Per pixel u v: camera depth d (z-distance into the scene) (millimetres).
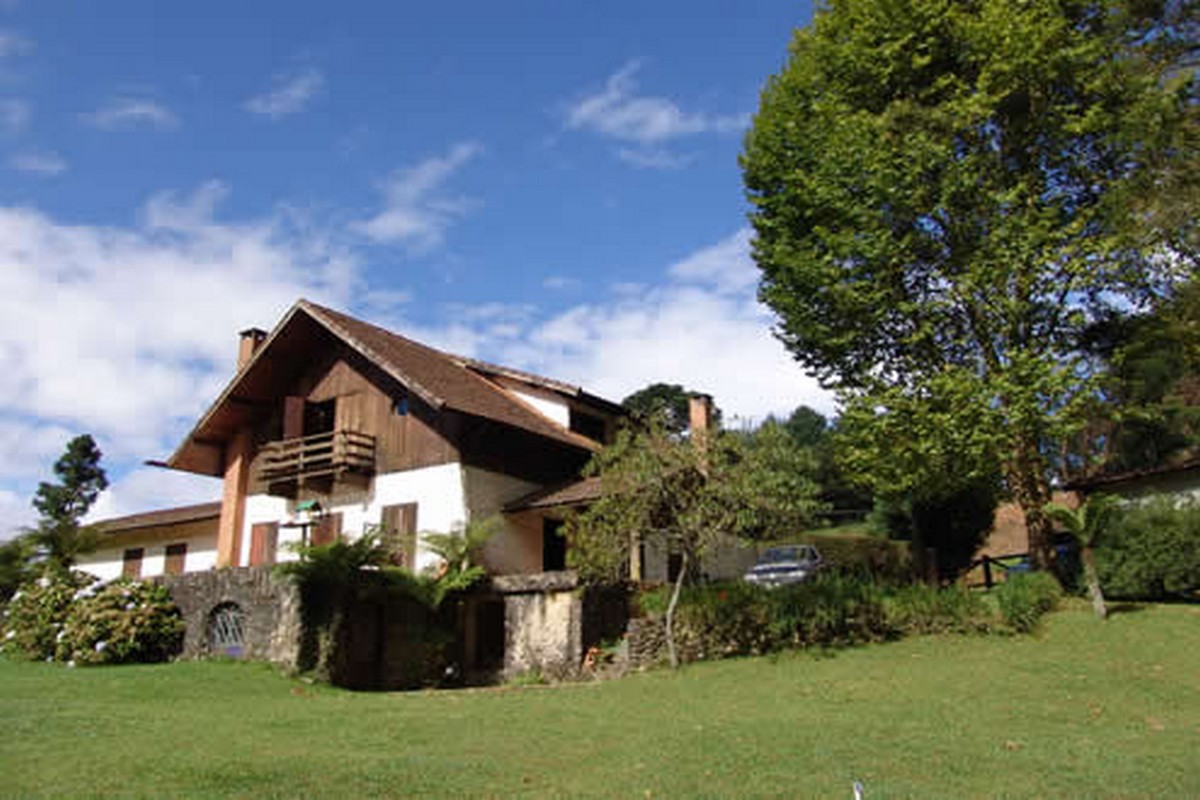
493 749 11227
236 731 12086
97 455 55094
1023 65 20734
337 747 11203
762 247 24906
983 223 21391
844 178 21844
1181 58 22703
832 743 11305
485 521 23562
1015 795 8844
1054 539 22594
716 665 18109
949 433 19703
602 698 15477
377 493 26703
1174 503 21203
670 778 9617
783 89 24656
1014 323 20781
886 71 22406
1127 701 13727
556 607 20156
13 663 21266
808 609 19141
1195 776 9469
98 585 22766
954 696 14312
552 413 30359
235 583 21500
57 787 8766
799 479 18609
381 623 21609
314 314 27172
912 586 19875
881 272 21750
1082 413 20609
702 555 18672
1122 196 20078
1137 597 20094
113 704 14750
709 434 19234
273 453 27734
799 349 24703
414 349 30344
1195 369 24703
